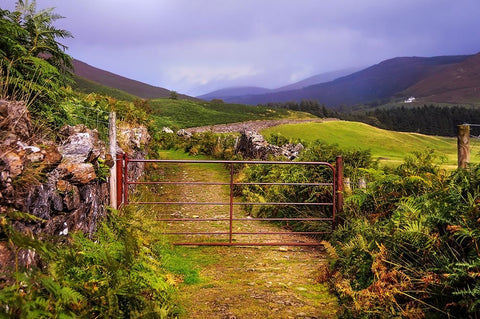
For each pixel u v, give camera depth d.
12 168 3.00
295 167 9.92
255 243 7.15
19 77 5.08
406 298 3.90
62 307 2.62
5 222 2.63
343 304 4.24
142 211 6.97
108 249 3.70
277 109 134.88
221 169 18.02
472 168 4.69
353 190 7.57
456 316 3.47
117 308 2.94
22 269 2.51
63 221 3.87
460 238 3.93
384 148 74.88
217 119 82.94
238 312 4.12
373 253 4.50
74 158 4.51
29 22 5.32
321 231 7.75
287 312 4.14
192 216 9.84
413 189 6.16
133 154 11.48
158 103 95.44
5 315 2.19
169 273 5.00
